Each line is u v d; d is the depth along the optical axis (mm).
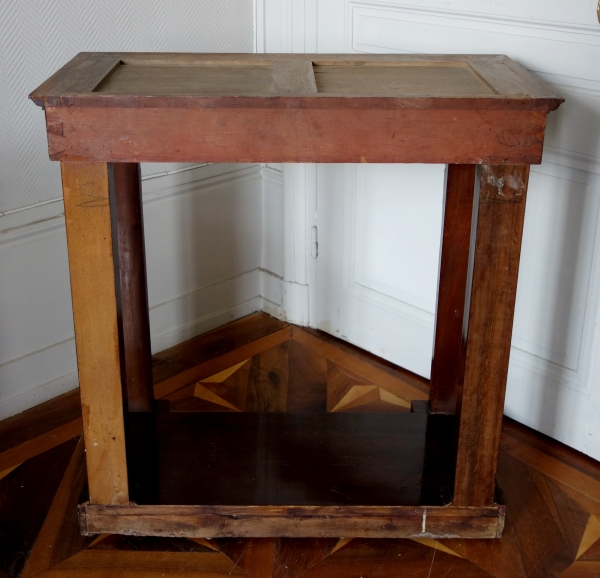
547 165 1634
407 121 1186
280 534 1454
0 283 1747
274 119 1178
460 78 1361
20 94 1672
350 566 1421
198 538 1486
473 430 1387
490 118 1182
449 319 1647
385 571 1411
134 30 1826
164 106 1164
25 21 1633
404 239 1962
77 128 1174
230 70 1398
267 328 2281
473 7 1629
